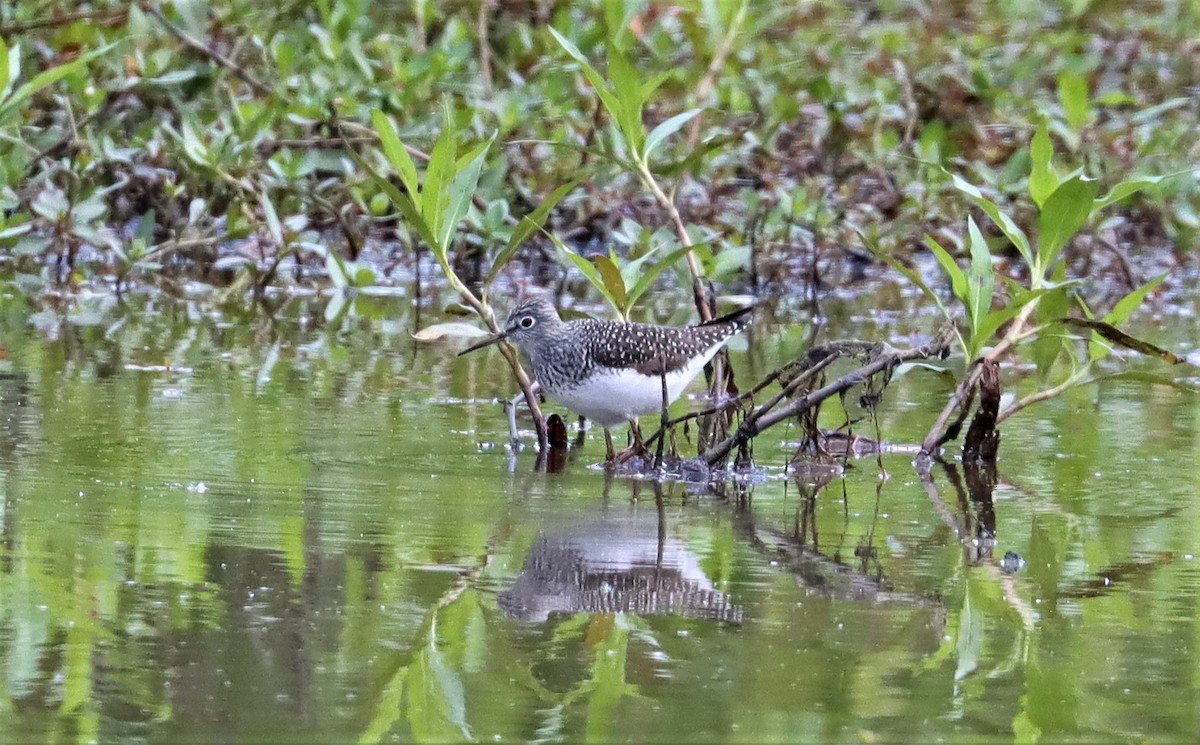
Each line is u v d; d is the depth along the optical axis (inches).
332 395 536.1
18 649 287.7
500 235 716.0
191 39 780.0
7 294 710.5
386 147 472.4
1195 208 833.5
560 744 254.7
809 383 472.1
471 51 889.5
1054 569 353.4
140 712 263.4
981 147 874.8
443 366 598.5
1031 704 275.6
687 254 528.4
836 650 299.0
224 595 319.6
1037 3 1104.2
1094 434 506.0
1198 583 343.6
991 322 461.7
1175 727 266.8
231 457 441.4
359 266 740.7
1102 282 805.2
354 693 273.4
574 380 462.9
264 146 784.3
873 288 794.2
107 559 339.6
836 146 858.1
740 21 794.2
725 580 340.5
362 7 807.7
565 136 784.9
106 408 498.9
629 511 399.5
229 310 698.8
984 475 450.9
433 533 370.3
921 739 260.8
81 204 712.4
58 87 786.8
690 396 542.6
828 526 389.1
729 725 265.1
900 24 1058.7
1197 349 650.2
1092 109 867.4
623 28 659.4
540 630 306.2
